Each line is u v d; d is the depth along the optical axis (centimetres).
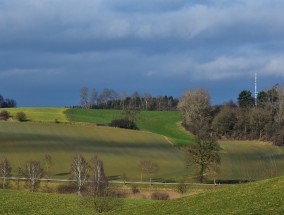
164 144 16400
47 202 6725
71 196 7638
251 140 18762
